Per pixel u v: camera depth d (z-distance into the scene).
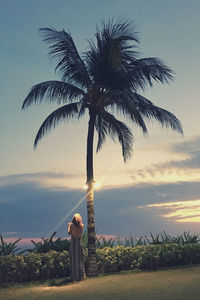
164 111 20.05
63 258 17.86
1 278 16.59
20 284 16.52
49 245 19.67
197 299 11.59
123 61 19.69
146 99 20.11
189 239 22.31
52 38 19.17
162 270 18.78
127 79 19.36
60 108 19.89
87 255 18.83
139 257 19.19
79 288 15.02
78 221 17.16
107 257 18.69
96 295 13.29
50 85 19.19
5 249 18.83
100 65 19.23
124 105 18.66
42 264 17.50
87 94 19.77
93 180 19.33
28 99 19.39
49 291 14.76
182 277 16.28
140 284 15.06
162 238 22.28
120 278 16.92
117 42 18.48
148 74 19.19
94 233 18.59
